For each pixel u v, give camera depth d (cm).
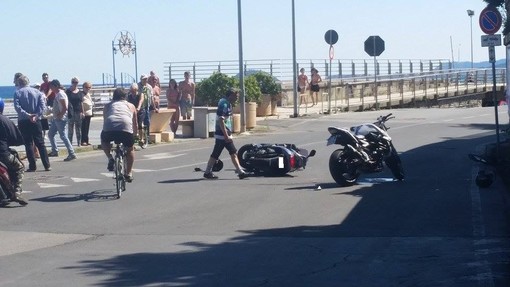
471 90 4897
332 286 843
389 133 2667
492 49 1856
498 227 1142
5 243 1104
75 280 886
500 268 908
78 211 1353
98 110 3766
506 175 1530
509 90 1838
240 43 2830
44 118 1956
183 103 2750
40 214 1328
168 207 1380
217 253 1015
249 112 2908
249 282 863
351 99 4225
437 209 1298
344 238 1092
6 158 1380
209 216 1288
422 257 970
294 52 3466
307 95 3962
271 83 3534
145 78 2361
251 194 1508
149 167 1962
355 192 1501
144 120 2358
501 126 2797
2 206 1406
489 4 1817
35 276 909
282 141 2520
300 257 983
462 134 2608
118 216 1304
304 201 1411
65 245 1086
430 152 2144
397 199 1407
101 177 1781
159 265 952
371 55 3841
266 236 1119
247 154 1786
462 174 1720
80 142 2331
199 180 1720
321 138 2598
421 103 4450
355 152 1562
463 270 901
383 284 848
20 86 1855
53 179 1752
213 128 2678
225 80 3288
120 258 996
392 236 1098
